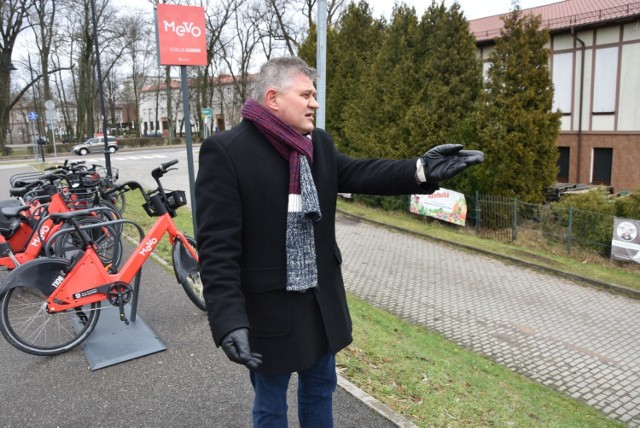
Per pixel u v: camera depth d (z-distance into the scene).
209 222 1.72
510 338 6.29
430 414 3.12
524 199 11.78
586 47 17.80
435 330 6.46
